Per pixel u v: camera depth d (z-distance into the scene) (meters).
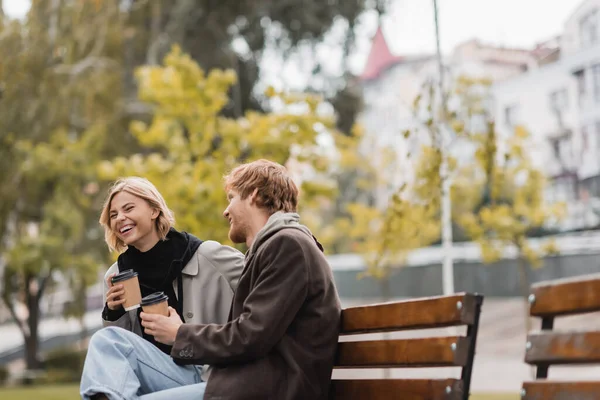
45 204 23.20
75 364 26.44
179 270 3.62
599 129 21.88
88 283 24.03
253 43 24.55
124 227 3.62
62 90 19.45
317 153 15.46
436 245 27.72
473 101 11.20
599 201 22.66
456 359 2.65
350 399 3.17
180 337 3.16
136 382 3.15
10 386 22.55
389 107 18.66
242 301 3.22
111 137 21.88
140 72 15.70
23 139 19.88
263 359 3.09
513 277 24.08
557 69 21.16
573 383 2.23
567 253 23.25
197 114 15.41
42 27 18.53
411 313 2.87
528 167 17.30
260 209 3.34
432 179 8.84
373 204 29.31
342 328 3.25
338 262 31.89
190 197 14.62
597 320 19.48
